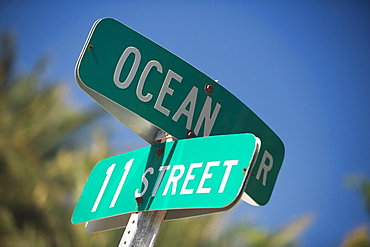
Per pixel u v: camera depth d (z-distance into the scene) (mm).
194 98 1586
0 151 8562
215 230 6602
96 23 1477
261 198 1718
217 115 1629
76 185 7621
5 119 9055
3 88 9633
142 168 1522
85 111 9414
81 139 9133
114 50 1489
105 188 1588
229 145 1383
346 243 8648
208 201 1324
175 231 6367
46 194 7762
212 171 1367
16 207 7871
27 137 8969
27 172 8156
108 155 7922
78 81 1448
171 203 1380
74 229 6922
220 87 1647
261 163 1729
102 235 6395
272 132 1778
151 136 1599
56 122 9219
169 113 1527
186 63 1590
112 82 1467
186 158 1439
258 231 6879
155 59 1539
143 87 1505
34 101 9508
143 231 1452
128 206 1476
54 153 9000
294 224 7230
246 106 1706
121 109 1563
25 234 7488
